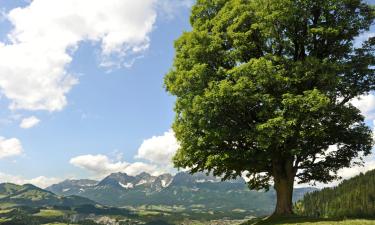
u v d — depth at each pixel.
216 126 28.09
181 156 32.16
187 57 32.62
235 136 27.83
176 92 31.33
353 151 31.86
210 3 33.81
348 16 29.84
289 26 29.36
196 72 29.28
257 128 26.25
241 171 33.69
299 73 27.50
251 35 30.55
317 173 33.00
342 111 28.53
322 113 26.17
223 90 26.47
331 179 33.78
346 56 31.14
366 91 31.03
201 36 30.97
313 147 30.44
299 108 25.69
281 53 30.50
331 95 28.30
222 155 28.53
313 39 29.98
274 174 32.03
